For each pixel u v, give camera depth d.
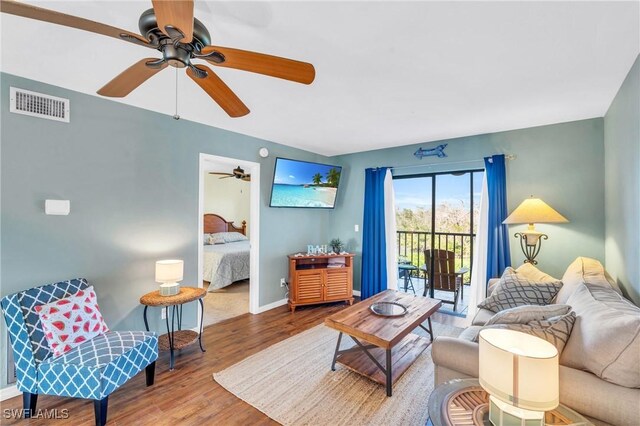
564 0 1.32
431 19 1.46
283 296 4.25
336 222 5.00
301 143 4.14
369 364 2.42
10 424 1.83
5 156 2.05
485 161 3.48
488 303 2.58
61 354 1.86
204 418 1.89
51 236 2.25
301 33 1.58
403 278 4.66
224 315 3.77
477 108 2.72
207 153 3.29
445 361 1.62
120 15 1.46
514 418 1.05
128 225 2.67
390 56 1.82
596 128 2.95
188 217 3.12
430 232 4.28
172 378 2.33
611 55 1.79
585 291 1.79
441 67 1.96
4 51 1.80
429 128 3.38
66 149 2.32
